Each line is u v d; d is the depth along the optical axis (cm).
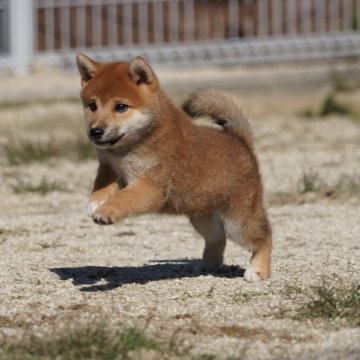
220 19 7156
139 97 2422
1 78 6594
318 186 3916
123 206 2328
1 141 5066
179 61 6894
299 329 2133
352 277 2523
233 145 2527
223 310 2261
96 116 2420
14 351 1958
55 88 6334
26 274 2580
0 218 3397
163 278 2572
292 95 6444
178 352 1969
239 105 2627
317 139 5234
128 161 2408
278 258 2778
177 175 2423
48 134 5253
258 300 2342
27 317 2206
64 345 1969
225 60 6988
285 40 7012
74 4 6744
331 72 6644
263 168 4403
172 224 3312
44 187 3906
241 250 2916
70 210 3572
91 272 2623
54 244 2973
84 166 4519
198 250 2941
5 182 4109
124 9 6888
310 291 2397
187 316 2214
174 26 7000
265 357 1962
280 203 3675
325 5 7150
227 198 2494
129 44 6912
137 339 1998
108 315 2214
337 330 2131
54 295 2383
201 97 2625
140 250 2928
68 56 6762
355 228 3191
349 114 6075
